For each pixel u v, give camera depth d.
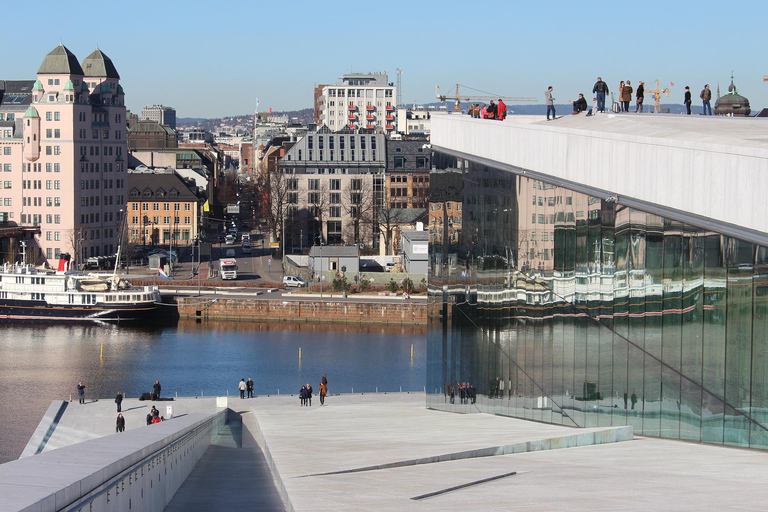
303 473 23.78
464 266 57.28
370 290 174.25
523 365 47.28
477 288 54.59
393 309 158.25
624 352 36.41
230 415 74.06
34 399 100.62
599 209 38.09
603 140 37.69
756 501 17.14
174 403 88.75
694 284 31.31
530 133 45.66
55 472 15.71
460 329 58.50
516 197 47.44
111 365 120.62
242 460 37.06
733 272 29.05
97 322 158.75
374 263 198.75
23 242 193.25
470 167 55.78
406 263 185.12
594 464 23.44
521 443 28.36
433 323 65.81
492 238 51.53
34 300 159.38
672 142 32.28
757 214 27.28
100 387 107.94
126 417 82.69
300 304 161.00
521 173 46.66
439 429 40.06
